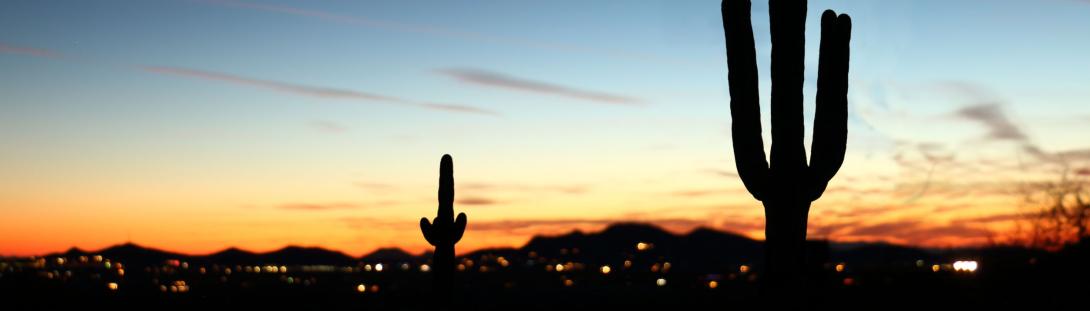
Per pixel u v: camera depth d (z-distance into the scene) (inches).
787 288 428.5
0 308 1140.5
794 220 431.5
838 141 437.4
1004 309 845.8
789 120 434.0
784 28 437.4
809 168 436.8
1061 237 847.1
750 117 442.3
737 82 445.4
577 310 1275.8
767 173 437.7
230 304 1317.7
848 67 443.8
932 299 887.7
